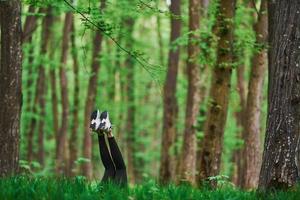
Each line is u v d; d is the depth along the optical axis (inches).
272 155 373.4
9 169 467.8
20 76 472.7
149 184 358.3
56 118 1385.3
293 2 369.1
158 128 1871.3
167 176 1005.2
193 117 871.1
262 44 627.2
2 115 467.8
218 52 588.4
